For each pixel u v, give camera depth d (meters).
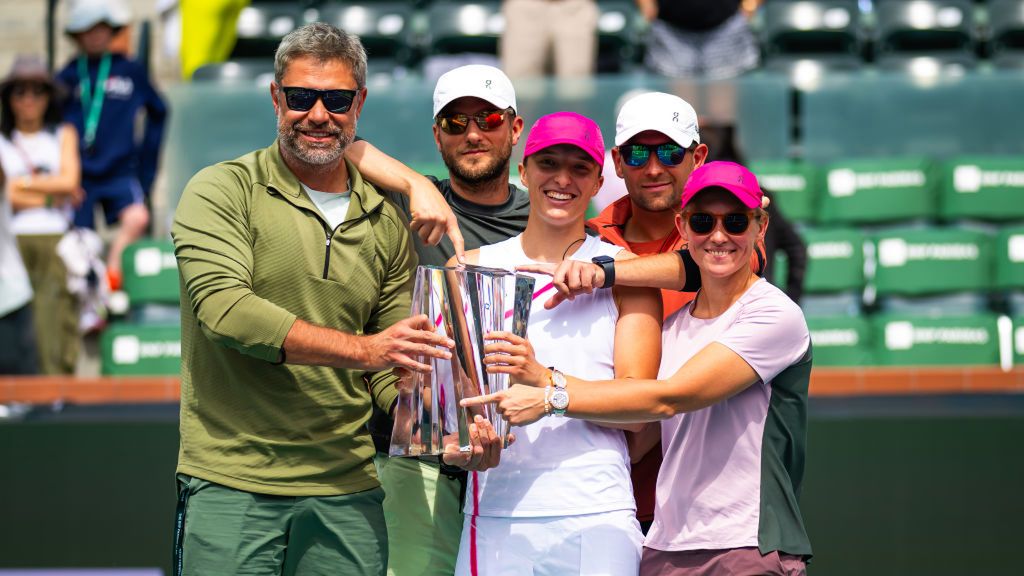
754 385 7.67
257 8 19.75
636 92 16.53
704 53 17.47
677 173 8.67
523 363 7.43
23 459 12.71
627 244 8.92
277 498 7.83
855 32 19.72
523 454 7.69
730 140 13.38
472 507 7.80
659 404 7.40
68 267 15.09
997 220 16.31
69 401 13.20
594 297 7.90
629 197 9.19
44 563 12.62
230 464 7.77
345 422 8.04
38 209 15.19
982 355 14.80
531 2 17.47
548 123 7.88
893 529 12.49
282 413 7.83
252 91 16.73
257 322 7.40
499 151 8.84
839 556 12.50
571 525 7.59
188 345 7.94
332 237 7.95
